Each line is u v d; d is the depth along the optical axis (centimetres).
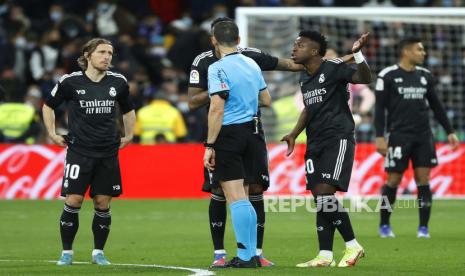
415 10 5650
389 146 4188
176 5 8644
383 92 4169
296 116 6366
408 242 3862
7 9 8175
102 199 3150
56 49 7638
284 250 3600
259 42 6794
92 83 3139
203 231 4459
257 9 5747
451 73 6912
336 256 3362
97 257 3156
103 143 3128
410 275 2741
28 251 3631
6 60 7456
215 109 2794
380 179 6147
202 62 3091
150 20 8125
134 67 7125
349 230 2997
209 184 3030
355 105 6116
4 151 6291
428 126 4178
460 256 3331
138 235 4275
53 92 3145
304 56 3030
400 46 4188
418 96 4159
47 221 4972
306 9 5747
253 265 2888
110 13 7725
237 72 2850
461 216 5181
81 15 8556
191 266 3025
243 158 2909
